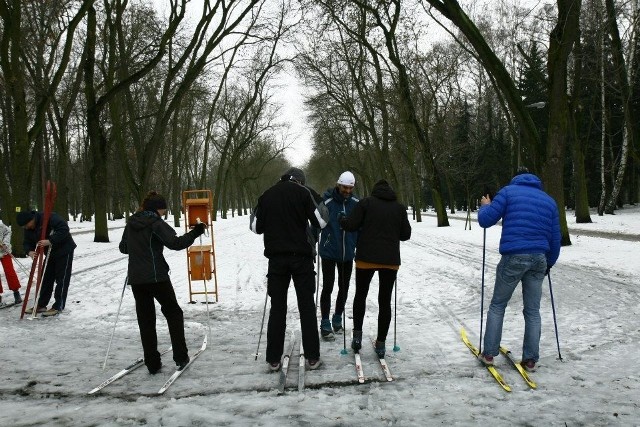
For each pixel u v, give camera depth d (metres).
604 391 3.71
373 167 39.91
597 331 5.43
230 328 6.17
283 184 4.53
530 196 4.29
